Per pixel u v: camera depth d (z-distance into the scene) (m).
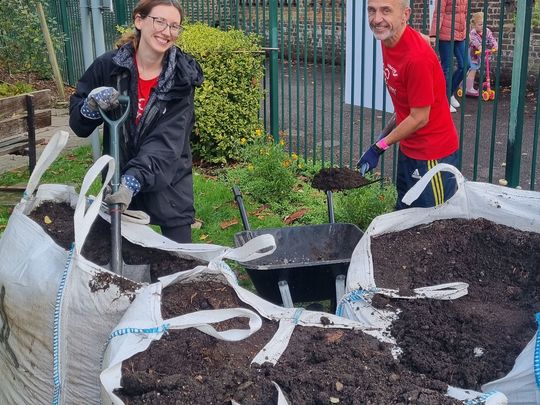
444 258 2.96
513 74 4.89
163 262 3.09
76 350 2.52
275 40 7.23
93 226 3.22
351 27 6.13
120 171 3.24
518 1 4.72
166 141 3.28
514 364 2.17
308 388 2.09
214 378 2.15
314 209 5.81
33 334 2.63
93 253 3.10
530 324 2.46
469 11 5.10
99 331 2.49
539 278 2.74
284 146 7.61
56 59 12.90
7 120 6.36
